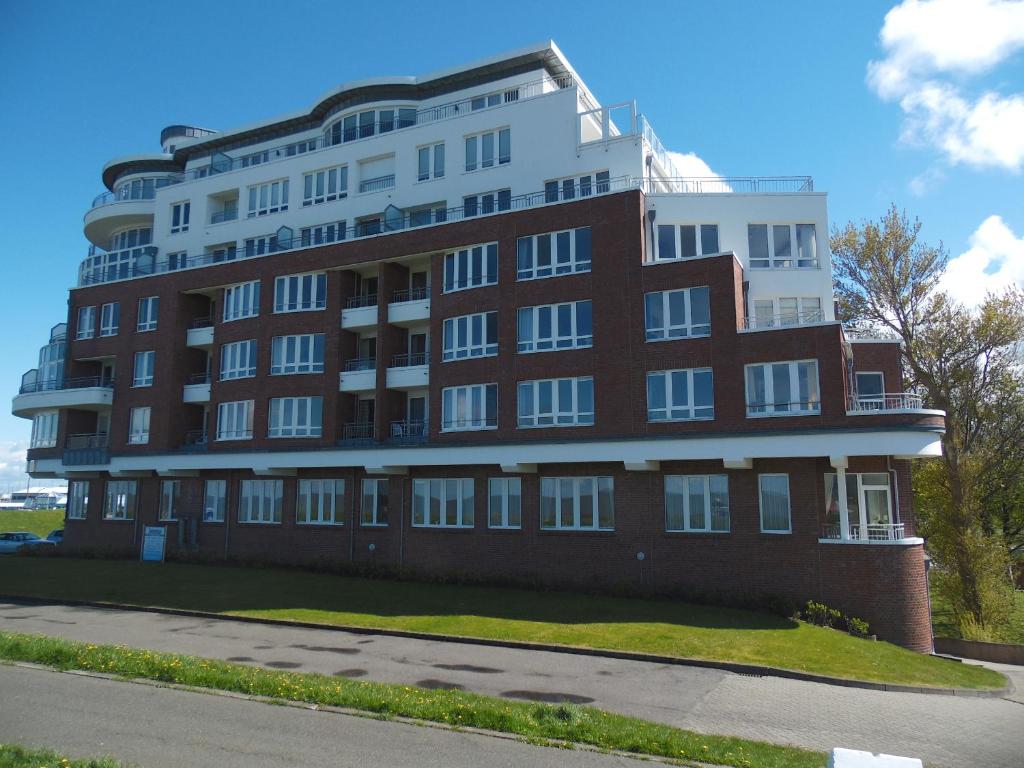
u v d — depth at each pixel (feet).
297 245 121.80
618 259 89.71
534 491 91.97
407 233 104.47
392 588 87.20
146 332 125.49
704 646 59.06
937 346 124.36
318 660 52.19
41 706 36.32
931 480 107.96
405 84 123.03
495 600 78.89
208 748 30.48
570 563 88.43
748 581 79.66
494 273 97.30
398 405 107.24
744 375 82.02
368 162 120.57
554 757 30.86
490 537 93.86
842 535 76.02
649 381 86.48
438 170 113.39
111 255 143.84
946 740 39.81
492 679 48.01
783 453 78.23
